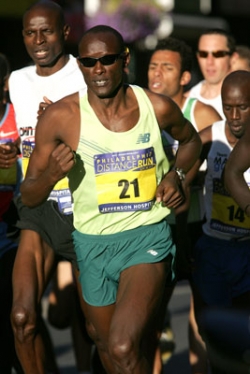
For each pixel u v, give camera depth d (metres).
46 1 10.88
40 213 10.55
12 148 10.48
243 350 5.87
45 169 9.42
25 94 10.85
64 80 10.81
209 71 14.30
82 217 9.46
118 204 9.29
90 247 9.46
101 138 9.16
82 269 9.61
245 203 9.67
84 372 12.52
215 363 6.03
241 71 10.78
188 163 9.98
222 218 11.11
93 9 32.72
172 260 9.57
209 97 14.36
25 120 10.88
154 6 32.84
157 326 11.11
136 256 9.33
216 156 11.11
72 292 13.30
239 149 9.74
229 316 6.11
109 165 9.20
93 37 9.04
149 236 9.37
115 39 9.07
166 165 9.55
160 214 9.44
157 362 11.11
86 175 9.26
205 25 37.75
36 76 10.87
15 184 11.30
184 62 12.68
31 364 10.16
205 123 12.06
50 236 10.51
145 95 9.33
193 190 11.91
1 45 31.55
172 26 36.34
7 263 10.96
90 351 12.53
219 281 11.21
